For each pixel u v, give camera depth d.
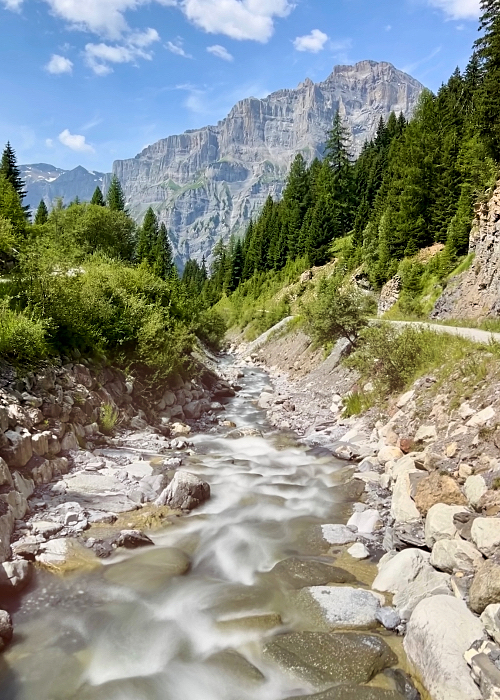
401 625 6.46
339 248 71.62
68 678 5.68
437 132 57.44
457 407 12.24
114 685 5.57
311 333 27.30
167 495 10.66
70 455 12.36
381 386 17.80
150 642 6.32
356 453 14.30
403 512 9.20
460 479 8.99
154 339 20.39
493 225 29.17
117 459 13.09
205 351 42.72
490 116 40.88
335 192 82.12
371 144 98.38
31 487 9.94
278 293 76.81
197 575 7.99
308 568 8.03
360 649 5.96
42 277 16.03
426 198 47.25
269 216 109.81
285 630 6.56
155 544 8.92
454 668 5.12
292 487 12.06
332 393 24.05
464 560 6.78
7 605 6.96
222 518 10.22
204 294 107.31
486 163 36.41
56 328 15.39
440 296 34.44
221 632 6.51
